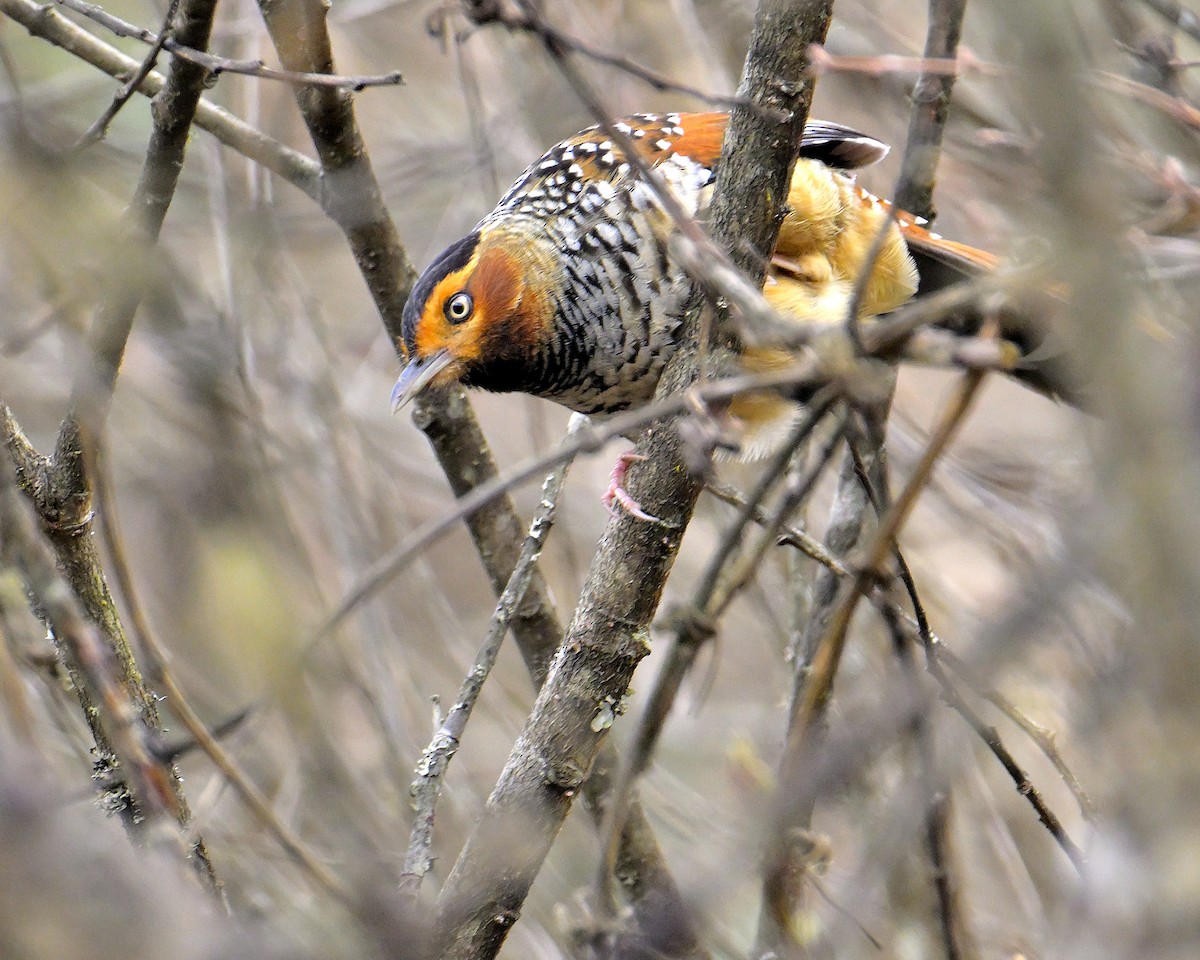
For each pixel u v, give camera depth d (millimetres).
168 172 6539
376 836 8695
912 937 7301
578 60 11672
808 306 8703
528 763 6336
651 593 6371
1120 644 5730
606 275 8578
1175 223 6973
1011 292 4461
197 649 9938
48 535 6551
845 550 7980
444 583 13867
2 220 5707
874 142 9164
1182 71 8734
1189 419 3686
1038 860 8852
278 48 7770
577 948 5969
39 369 11977
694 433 4805
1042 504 9406
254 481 9242
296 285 11406
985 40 9008
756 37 6184
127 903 3818
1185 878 3662
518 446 14086
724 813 9227
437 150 12656
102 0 12867
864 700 6422
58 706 6828
